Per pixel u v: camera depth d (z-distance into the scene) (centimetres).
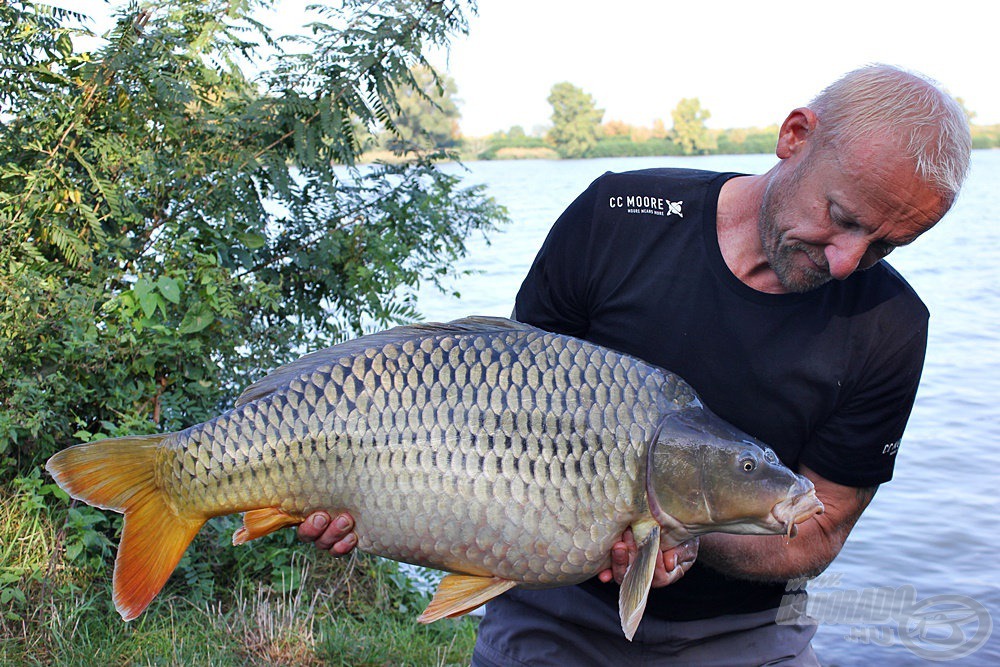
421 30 500
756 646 260
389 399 212
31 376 412
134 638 387
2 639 372
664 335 236
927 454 821
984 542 642
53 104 450
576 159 7219
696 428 213
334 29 499
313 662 397
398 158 564
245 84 514
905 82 202
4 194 424
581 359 214
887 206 202
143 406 441
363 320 557
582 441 210
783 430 238
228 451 217
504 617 267
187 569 428
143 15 476
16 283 408
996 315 1408
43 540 403
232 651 392
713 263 233
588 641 257
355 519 217
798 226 213
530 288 258
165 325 438
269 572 455
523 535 210
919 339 238
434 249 545
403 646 419
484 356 213
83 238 452
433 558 215
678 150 7200
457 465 209
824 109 209
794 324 232
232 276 478
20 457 431
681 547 224
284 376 224
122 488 224
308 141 492
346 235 524
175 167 476
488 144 7312
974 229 2683
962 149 202
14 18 443
